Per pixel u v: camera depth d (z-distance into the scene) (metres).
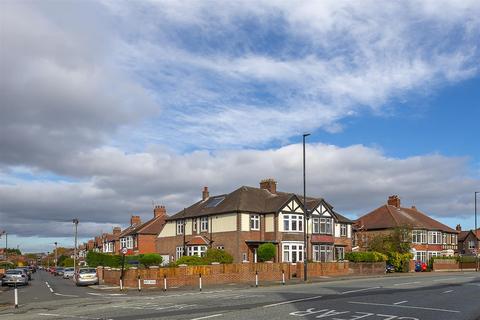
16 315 19.16
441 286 32.25
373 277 45.31
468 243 100.88
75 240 82.94
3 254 147.50
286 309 19.03
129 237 85.62
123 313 18.39
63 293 33.69
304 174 41.25
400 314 17.72
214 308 19.59
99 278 49.38
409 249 64.44
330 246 59.75
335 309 19.06
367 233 74.94
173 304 21.62
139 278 34.81
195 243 56.62
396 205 83.12
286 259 54.56
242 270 41.00
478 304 21.14
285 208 55.69
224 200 58.69
